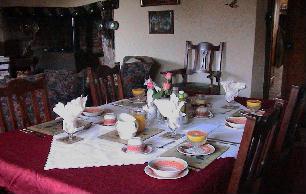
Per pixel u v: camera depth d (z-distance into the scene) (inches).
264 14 166.2
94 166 50.9
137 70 139.7
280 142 66.8
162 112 66.3
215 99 99.3
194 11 175.3
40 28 259.1
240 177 47.8
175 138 63.9
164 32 188.1
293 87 65.6
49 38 261.3
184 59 182.9
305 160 74.6
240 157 47.1
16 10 251.0
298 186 66.8
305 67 175.6
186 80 173.5
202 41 176.1
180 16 180.5
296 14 174.4
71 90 105.4
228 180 52.3
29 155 55.0
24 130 68.0
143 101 93.5
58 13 251.3
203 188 45.6
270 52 174.2
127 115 65.4
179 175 47.5
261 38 166.7
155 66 195.5
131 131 62.4
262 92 178.9
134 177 47.3
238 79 167.0
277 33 202.4
